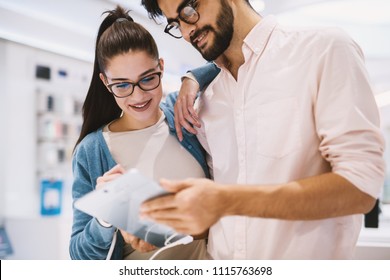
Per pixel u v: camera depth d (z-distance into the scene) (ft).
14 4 8.80
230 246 3.96
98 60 4.26
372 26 10.16
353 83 3.26
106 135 4.55
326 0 7.79
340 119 3.25
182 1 3.69
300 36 3.67
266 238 3.72
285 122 3.61
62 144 12.21
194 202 2.91
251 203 3.05
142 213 3.09
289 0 7.78
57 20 9.66
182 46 12.73
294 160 3.55
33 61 11.35
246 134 3.88
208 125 4.30
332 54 3.37
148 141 4.47
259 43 3.84
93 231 3.96
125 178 2.82
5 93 10.78
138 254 4.51
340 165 3.17
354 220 3.73
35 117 11.55
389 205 10.39
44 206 10.85
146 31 4.06
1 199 10.71
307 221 3.59
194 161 4.50
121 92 4.05
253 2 7.69
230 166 4.14
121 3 10.36
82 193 4.35
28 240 10.10
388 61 11.17
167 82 12.25
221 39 3.84
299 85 3.57
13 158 11.03
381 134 3.23
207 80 4.69
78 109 12.59
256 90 3.82
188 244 4.52
